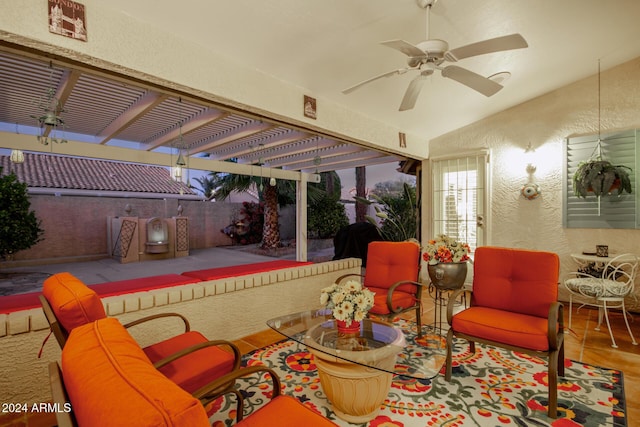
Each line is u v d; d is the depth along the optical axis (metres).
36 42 1.98
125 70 2.38
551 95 4.80
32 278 7.35
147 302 2.59
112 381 0.73
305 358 2.93
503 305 2.73
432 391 2.41
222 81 2.94
